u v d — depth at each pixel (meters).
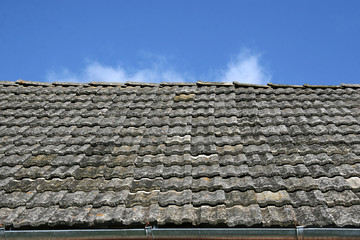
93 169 3.93
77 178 3.77
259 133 4.49
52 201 3.42
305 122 4.73
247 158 3.98
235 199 3.27
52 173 3.83
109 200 3.34
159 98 5.78
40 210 3.36
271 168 3.72
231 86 6.12
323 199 3.21
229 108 5.28
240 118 4.95
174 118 5.07
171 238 3.10
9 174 3.91
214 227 3.06
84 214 3.21
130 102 5.70
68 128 4.96
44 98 6.02
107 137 4.60
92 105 5.66
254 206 3.19
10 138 4.77
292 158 3.92
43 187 3.67
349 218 2.98
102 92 6.16
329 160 3.84
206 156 4.06
